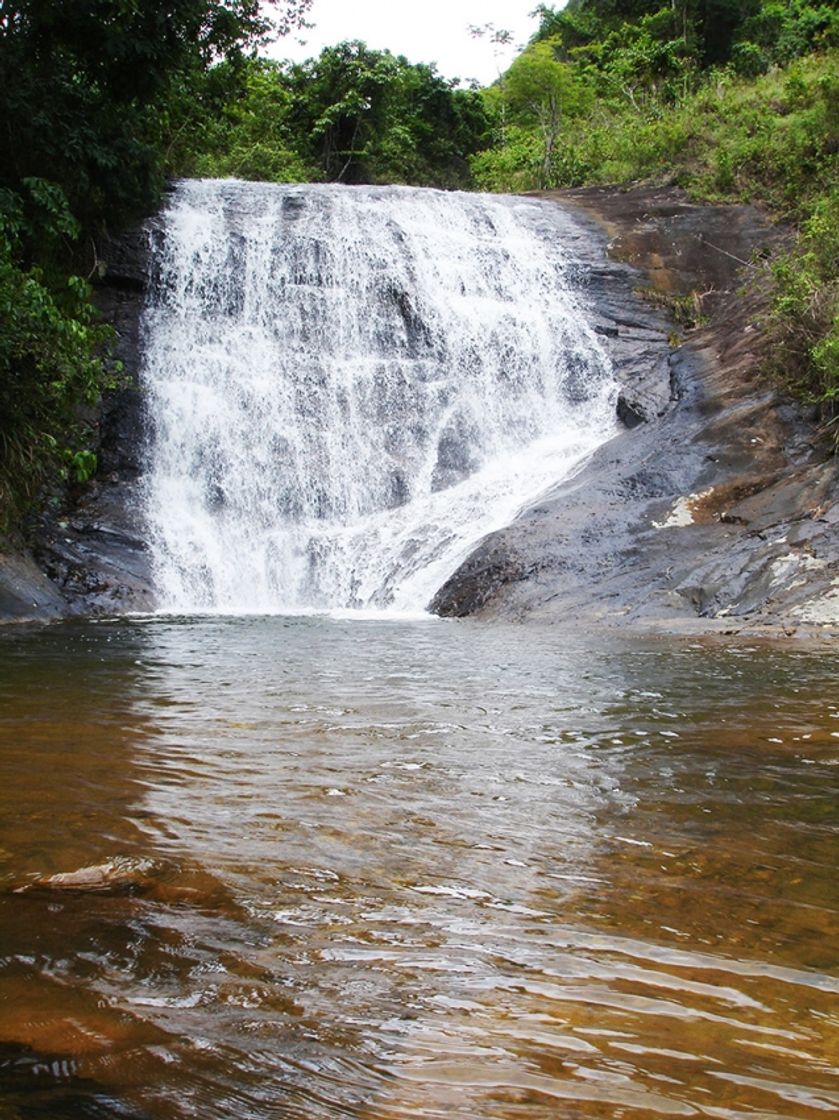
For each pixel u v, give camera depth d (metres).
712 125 22.80
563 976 1.96
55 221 13.67
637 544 10.73
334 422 15.31
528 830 2.93
